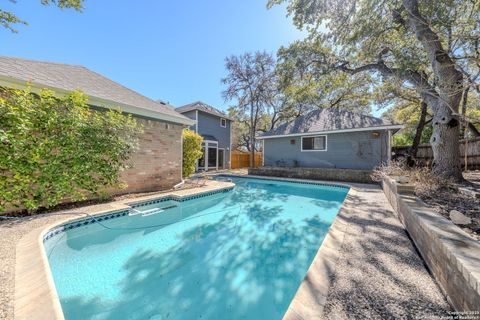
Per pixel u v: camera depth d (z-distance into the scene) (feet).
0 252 9.71
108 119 17.46
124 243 14.08
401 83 24.12
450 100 20.02
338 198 27.20
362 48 27.86
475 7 15.58
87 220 15.65
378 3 23.34
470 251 6.35
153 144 25.59
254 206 23.31
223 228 16.80
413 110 48.93
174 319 7.88
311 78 38.17
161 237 15.03
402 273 8.26
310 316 6.17
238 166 71.56
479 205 13.53
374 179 30.25
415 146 41.73
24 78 16.94
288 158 46.80
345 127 39.11
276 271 10.86
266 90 60.49
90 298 8.90
